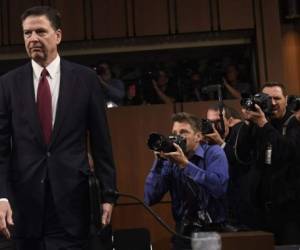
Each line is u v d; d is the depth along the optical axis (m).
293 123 3.53
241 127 3.65
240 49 6.49
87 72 2.13
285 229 3.43
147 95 6.25
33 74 2.07
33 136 1.99
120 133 5.80
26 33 2.04
